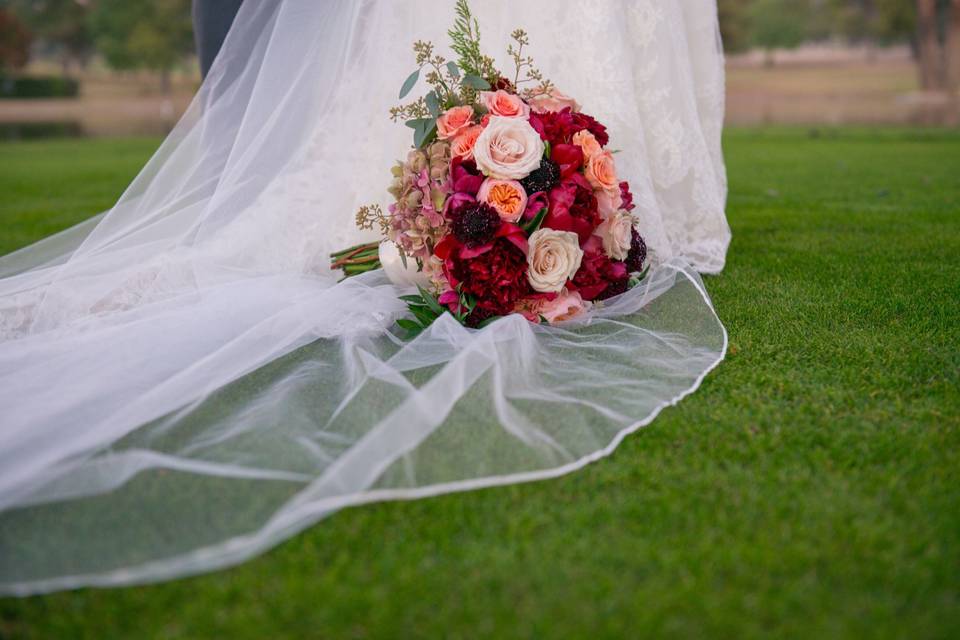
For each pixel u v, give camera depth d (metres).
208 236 2.79
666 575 1.42
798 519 1.57
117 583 1.44
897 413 1.99
